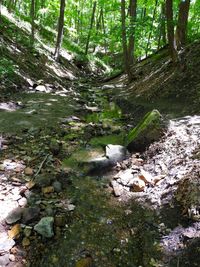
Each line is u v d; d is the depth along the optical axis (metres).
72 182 2.58
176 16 7.79
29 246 1.86
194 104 4.15
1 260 1.75
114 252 1.90
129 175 2.69
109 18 15.28
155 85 5.38
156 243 1.94
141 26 6.89
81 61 12.00
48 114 4.32
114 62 15.16
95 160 2.83
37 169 2.69
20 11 12.10
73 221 2.11
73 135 3.54
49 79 7.06
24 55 7.24
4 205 2.17
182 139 2.92
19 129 3.55
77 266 1.78
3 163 2.72
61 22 9.42
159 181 2.51
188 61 5.22
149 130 3.13
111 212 2.24
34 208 2.11
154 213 2.19
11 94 5.17
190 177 2.26
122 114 4.75
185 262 1.77
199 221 1.95
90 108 5.02
